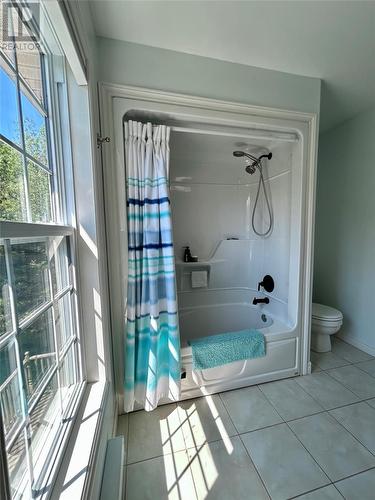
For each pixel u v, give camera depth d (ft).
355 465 3.98
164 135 4.87
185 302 8.35
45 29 2.60
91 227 3.65
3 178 2.00
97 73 4.37
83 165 3.55
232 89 5.19
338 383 6.09
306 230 6.15
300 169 5.97
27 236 2.11
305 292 6.27
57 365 2.94
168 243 4.90
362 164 7.62
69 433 2.78
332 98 6.68
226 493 3.58
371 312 7.52
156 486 3.69
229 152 7.77
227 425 4.80
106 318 4.14
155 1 3.71
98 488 2.84
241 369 5.84
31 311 2.38
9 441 1.86
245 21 4.12
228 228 9.01
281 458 4.10
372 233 7.43
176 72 4.84
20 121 2.35
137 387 4.95
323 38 4.52
